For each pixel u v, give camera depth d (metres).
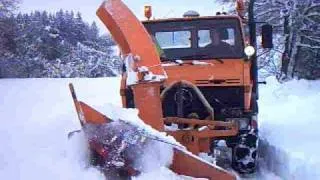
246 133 6.75
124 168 4.63
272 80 21.17
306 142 7.59
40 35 78.00
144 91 5.05
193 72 7.04
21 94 18.25
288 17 25.67
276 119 10.73
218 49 7.57
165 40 7.74
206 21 7.70
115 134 4.66
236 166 6.75
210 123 5.80
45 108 12.45
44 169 4.91
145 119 5.05
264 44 7.52
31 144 6.29
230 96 6.87
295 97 15.41
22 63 65.00
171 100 6.68
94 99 15.88
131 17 5.11
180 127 5.96
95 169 4.74
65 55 78.50
